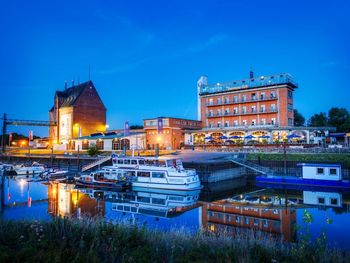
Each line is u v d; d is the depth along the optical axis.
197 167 47.75
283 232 20.58
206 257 11.26
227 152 61.97
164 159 45.09
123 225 14.95
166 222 24.19
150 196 39.41
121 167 47.66
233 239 14.66
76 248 10.91
